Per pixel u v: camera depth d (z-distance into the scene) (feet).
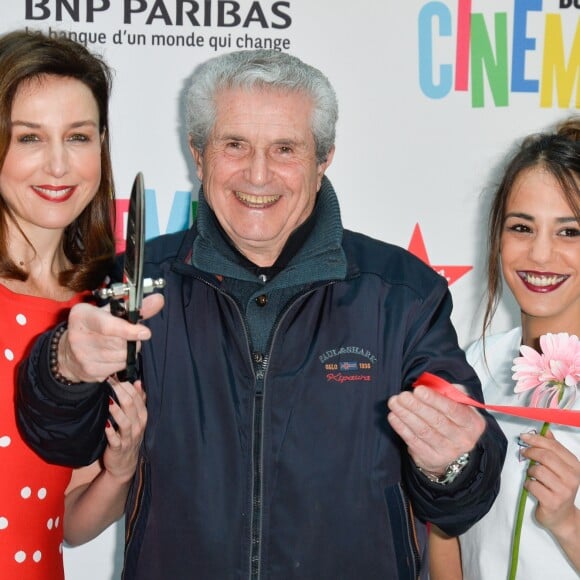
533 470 5.44
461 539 6.30
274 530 5.19
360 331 5.36
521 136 8.02
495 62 7.98
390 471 5.31
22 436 4.69
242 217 5.29
